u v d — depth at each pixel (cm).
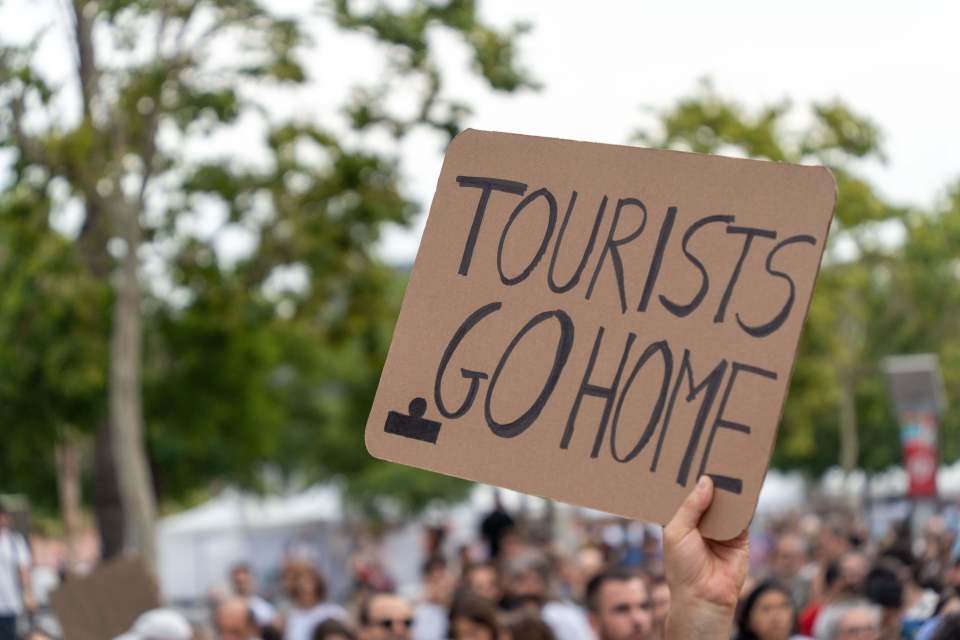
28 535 1196
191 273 2631
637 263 396
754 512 368
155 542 2447
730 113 3195
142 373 3178
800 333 372
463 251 417
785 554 1870
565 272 404
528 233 411
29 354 2781
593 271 401
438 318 416
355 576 3112
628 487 384
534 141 415
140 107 2278
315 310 2684
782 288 376
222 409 3262
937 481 2116
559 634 1181
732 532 368
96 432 3262
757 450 371
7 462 3216
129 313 2430
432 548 2389
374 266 2670
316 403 5597
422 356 416
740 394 375
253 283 2638
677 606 367
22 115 2027
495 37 2203
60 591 1048
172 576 4366
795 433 4547
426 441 411
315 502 5119
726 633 365
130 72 2222
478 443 405
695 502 369
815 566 1741
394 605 1205
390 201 2503
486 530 2206
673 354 386
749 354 377
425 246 421
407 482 6284
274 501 6034
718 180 389
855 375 4959
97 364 2781
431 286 419
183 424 3306
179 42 2250
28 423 3075
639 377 388
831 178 376
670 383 384
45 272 2575
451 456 407
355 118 2339
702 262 387
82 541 5428
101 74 2177
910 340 4803
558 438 395
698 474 376
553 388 399
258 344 3134
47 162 2212
